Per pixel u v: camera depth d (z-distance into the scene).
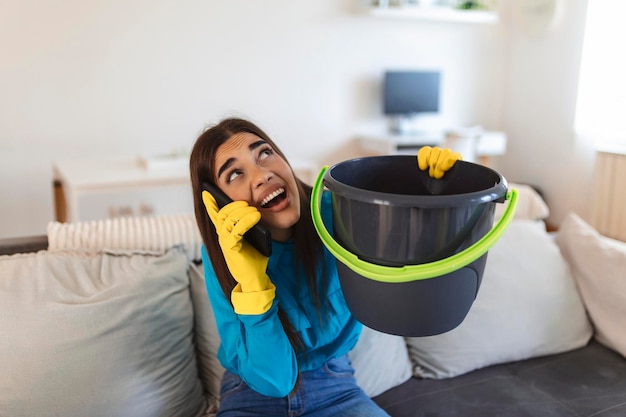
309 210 1.12
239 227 0.84
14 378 1.03
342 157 3.88
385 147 3.52
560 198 3.55
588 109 3.27
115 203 3.21
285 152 3.70
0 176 3.09
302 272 1.12
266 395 1.09
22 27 2.97
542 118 3.66
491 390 1.36
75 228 1.37
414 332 0.77
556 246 1.64
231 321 1.07
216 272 1.06
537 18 3.62
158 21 3.24
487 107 4.13
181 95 3.37
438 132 3.85
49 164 3.17
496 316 1.46
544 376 1.42
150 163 2.78
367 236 0.73
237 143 1.03
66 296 1.14
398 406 1.33
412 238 0.70
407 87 3.77
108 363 1.09
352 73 3.76
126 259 1.30
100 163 2.96
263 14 3.46
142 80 3.27
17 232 3.18
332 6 3.61
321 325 1.13
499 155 4.12
